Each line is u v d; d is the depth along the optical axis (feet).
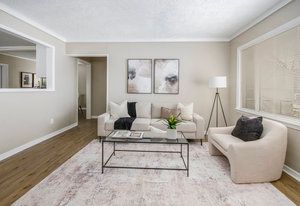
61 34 15.19
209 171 8.90
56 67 15.35
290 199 6.68
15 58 24.44
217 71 16.19
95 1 9.41
